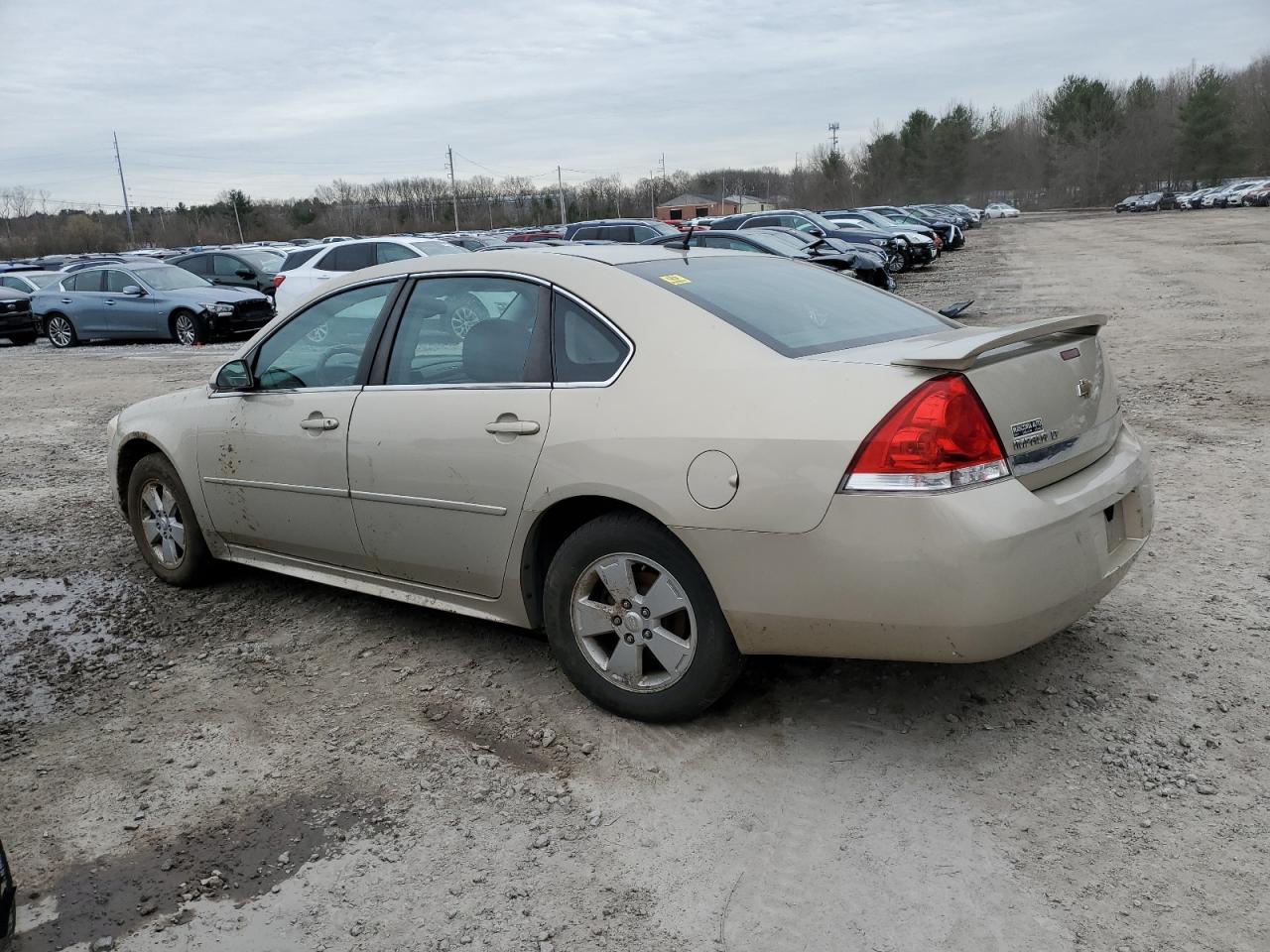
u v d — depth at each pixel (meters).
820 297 3.81
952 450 2.78
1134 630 3.97
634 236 22.02
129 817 3.10
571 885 2.67
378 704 3.76
